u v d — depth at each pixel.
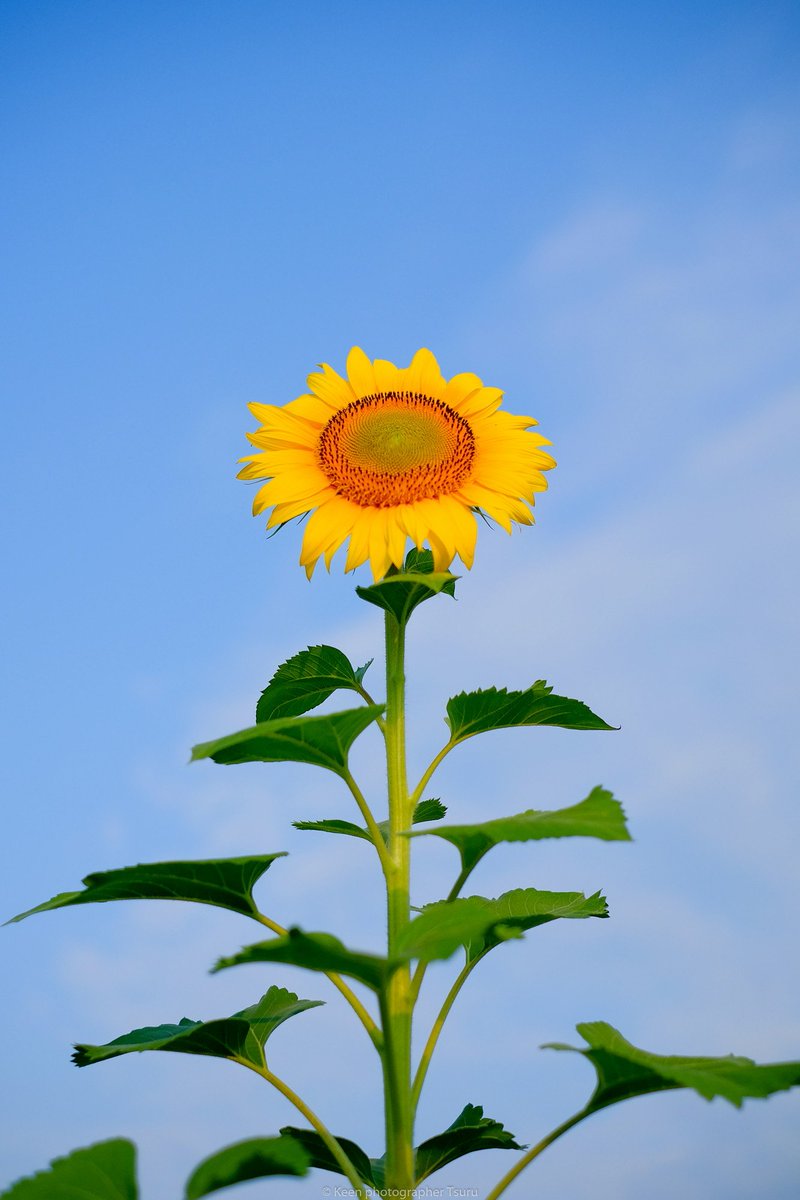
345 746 3.40
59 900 3.29
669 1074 2.76
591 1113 3.09
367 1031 3.37
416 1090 3.39
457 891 3.46
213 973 2.60
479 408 4.46
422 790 3.70
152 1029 3.83
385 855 3.56
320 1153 3.52
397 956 2.66
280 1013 3.72
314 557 3.68
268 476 3.92
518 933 3.07
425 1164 3.71
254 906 3.36
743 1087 2.72
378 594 3.65
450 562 3.67
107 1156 2.70
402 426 3.96
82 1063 3.51
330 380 4.48
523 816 3.05
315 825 3.69
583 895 4.08
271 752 3.41
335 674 3.87
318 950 2.57
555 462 4.09
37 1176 2.63
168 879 3.22
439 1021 3.51
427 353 4.69
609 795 2.96
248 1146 2.61
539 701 3.75
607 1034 3.17
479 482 3.93
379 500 3.80
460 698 3.73
